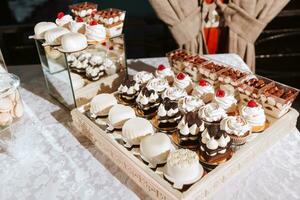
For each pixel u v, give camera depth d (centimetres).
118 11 167
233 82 147
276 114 136
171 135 133
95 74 159
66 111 160
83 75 161
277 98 131
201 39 250
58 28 156
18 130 144
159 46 281
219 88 161
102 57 162
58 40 151
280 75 294
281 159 124
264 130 129
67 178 120
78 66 158
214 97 143
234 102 141
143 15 287
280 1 225
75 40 145
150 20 283
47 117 156
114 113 134
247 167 121
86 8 181
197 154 122
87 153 132
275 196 108
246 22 233
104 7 285
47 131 146
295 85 301
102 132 129
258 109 132
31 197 113
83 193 113
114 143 124
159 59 203
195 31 242
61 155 131
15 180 120
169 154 114
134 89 151
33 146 137
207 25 248
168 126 135
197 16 239
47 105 166
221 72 154
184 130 123
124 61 167
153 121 140
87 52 159
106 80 163
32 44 307
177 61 172
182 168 106
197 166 109
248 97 143
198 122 123
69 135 143
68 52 143
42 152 133
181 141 124
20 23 295
